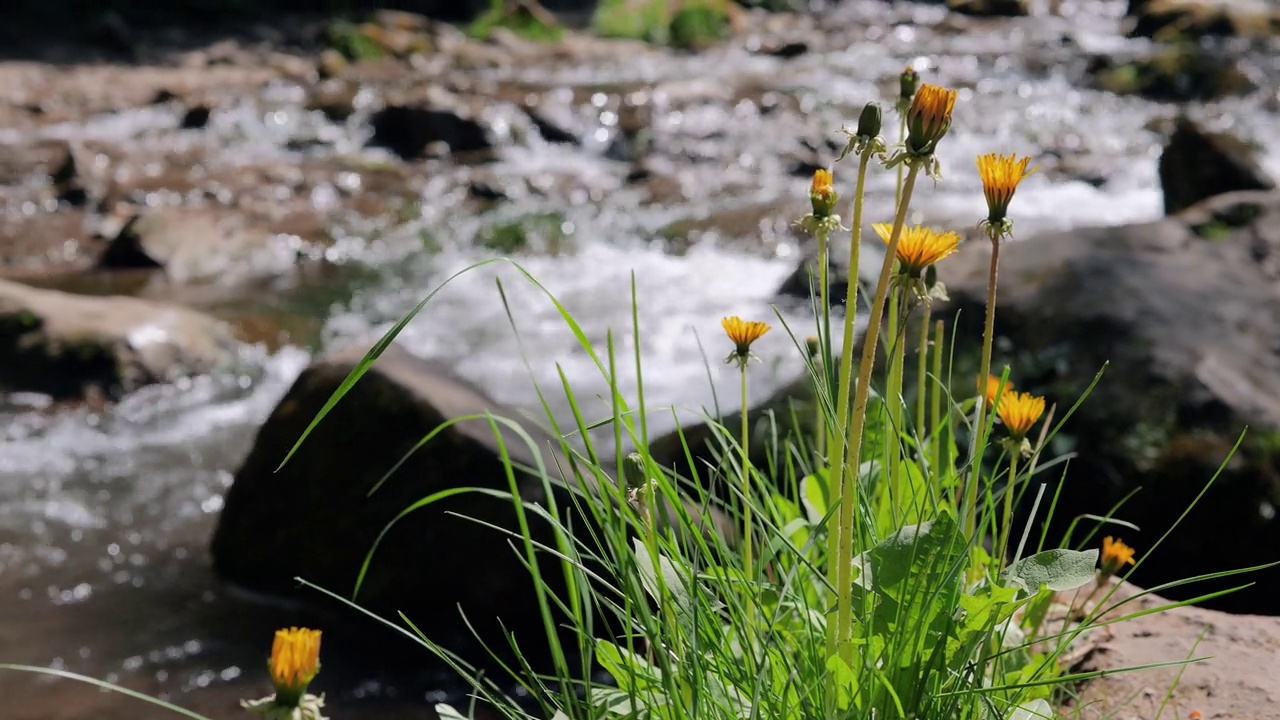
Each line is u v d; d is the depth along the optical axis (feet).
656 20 73.41
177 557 15.40
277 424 13.93
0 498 17.47
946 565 5.24
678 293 28.66
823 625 5.92
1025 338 14.40
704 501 5.92
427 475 12.70
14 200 36.19
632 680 5.25
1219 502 12.57
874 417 6.79
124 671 12.62
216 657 12.85
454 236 34.35
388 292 29.19
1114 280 15.07
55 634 13.44
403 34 64.69
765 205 36.76
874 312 4.77
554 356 24.59
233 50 60.34
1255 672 7.04
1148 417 13.14
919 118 4.45
